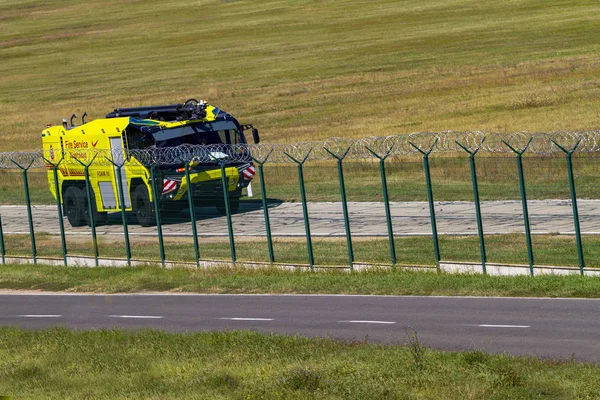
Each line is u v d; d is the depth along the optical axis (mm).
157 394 51125
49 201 155125
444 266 84250
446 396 45750
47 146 139500
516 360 51250
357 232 104250
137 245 110250
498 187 112250
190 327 70812
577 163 106000
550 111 189125
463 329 62062
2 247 113500
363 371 50781
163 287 89688
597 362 50625
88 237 117812
